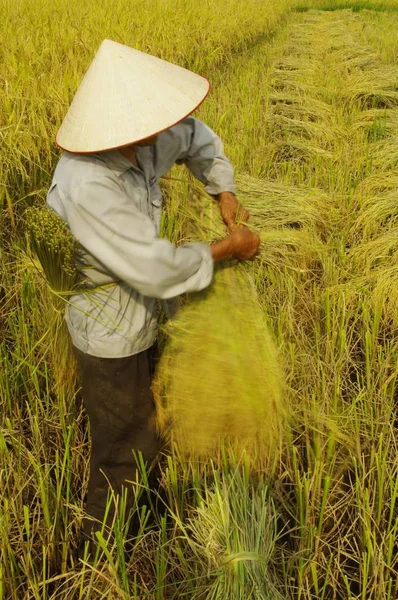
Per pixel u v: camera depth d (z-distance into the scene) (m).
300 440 2.30
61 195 1.63
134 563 1.87
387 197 4.07
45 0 8.65
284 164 4.96
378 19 17.78
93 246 1.62
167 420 1.98
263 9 14.05
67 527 1.99
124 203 1.61
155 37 7.39
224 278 1.92
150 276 1.60
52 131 4.07
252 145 5.41
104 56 1.64
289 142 5.25
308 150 5.18
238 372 1.87
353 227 3.92
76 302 1.80
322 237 3.95
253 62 9.32
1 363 2.46
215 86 7.53
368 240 3.81
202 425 1.92
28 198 3.64
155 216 1.89
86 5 8.45
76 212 1.60
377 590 1.81
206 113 5.86
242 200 3.96
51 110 4.31
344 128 5.92
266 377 1.92
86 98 1.63
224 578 1.63
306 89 7.45
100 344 1.81
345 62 9.38
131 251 1.59
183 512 2.05
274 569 1.85
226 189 2.09
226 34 9.65
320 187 4.69
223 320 1.89
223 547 1.71
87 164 1.63
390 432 2.29
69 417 2.32
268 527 1.84
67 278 1.72
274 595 1.68
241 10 11.98
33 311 2.64
